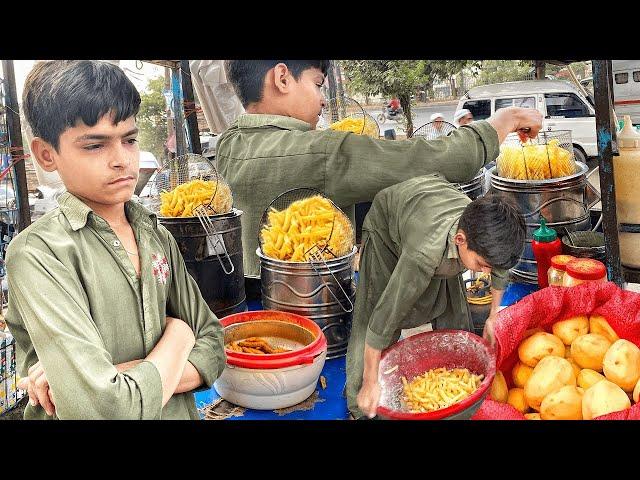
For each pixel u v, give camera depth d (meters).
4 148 2.12
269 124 1.68
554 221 1.92
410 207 1.47
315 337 1.52
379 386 1.31
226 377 1.44
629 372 1.38
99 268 1.03
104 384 0.92
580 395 1.37
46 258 0.96
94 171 0.98
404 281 1.37
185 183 1.98
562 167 1.92
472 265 1.28
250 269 2.13
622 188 1.83
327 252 1.64
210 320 1.25
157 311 1.12
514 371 1.51
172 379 1.07
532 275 1.93
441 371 1.35
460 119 1.84
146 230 1.15
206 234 1.84
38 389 1.03
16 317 1.04
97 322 1.01
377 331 1.39
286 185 1.64
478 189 1.85
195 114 2.59
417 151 1.55
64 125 0.94
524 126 1.71
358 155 1.56
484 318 1.62
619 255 1.82
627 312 1.48
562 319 1.55
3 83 2.07
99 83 0.94
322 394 1.50
